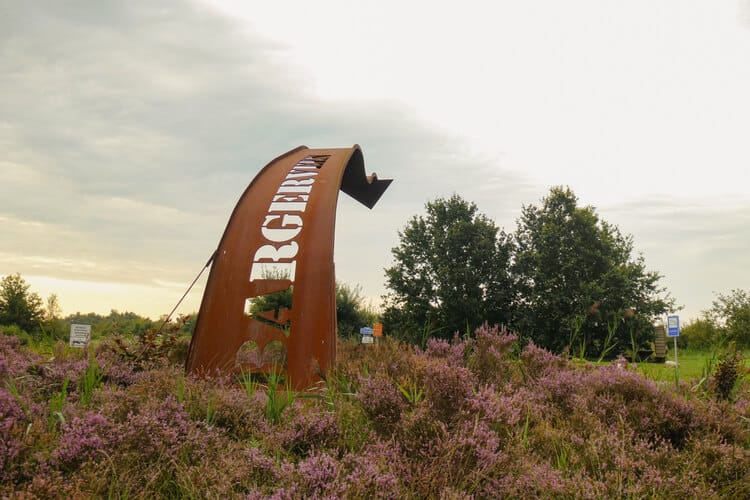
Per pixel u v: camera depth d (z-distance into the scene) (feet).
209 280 19.70
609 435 10.50
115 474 7.57
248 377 16.11
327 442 9.95
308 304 18.43
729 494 9.11
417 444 9.14
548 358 17.04
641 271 75.77
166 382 12.72
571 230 79.87
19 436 8.05
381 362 16.80
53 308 33.50
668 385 15.87
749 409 13.94
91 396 12.16
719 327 70.38
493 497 8.09
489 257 78.89
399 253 82.69
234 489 7.87
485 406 9.77
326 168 23.04
